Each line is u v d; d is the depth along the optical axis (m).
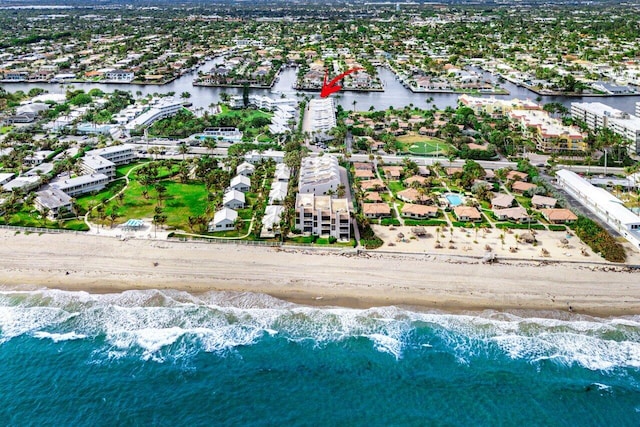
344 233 179.50
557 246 174.38
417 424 112.44
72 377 123.62
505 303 146.88
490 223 191.00
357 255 169.00
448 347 132.25
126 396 118.81
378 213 196.38
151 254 169.12
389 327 138.62
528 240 176.38
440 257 167.50
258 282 155.62
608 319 141.12
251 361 128.50
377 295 150.12
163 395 119.19
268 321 140.75
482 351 131.00
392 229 187.38
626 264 162.75
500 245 175.12
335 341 134.25
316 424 112.31
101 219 190.25
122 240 176.88
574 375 124.31
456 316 142.00
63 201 196.12
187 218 193.00
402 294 150.38
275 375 124.50
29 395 118.69
